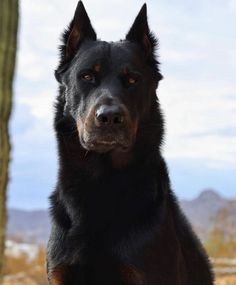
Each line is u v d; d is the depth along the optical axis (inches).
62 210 68.9
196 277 72.3
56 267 67.9
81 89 68.8
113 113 65.5
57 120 70.5
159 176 69.4
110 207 67.6
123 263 66.4
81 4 71.9
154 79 71.0
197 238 75.4
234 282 143.5
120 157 67.9
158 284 66.2
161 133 70.3
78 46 71.7
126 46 70.4
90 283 67.1
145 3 71.6
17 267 173.2
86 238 67.1
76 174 68.6
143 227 66.8
